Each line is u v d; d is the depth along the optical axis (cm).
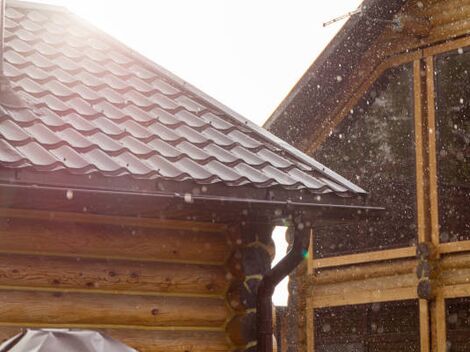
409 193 1321
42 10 938
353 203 752
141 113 796
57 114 745
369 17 1305
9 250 711
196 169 709
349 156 1420
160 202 673
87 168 652
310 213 736
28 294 709
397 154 1359
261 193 714
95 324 729
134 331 743
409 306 1299
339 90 1377
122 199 659
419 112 1321
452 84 1319
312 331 1417
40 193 633
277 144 817
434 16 1311
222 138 793
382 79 1380
